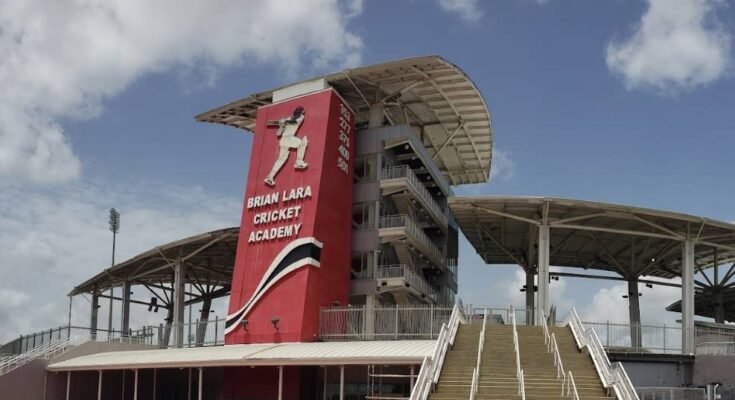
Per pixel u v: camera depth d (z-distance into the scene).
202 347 48.56
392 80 52.44
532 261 58.50
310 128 50.44
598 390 28.64
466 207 45.91
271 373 45.53
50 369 50.53
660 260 57.78
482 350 33.62
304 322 45.78
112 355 50.16
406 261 54.38
